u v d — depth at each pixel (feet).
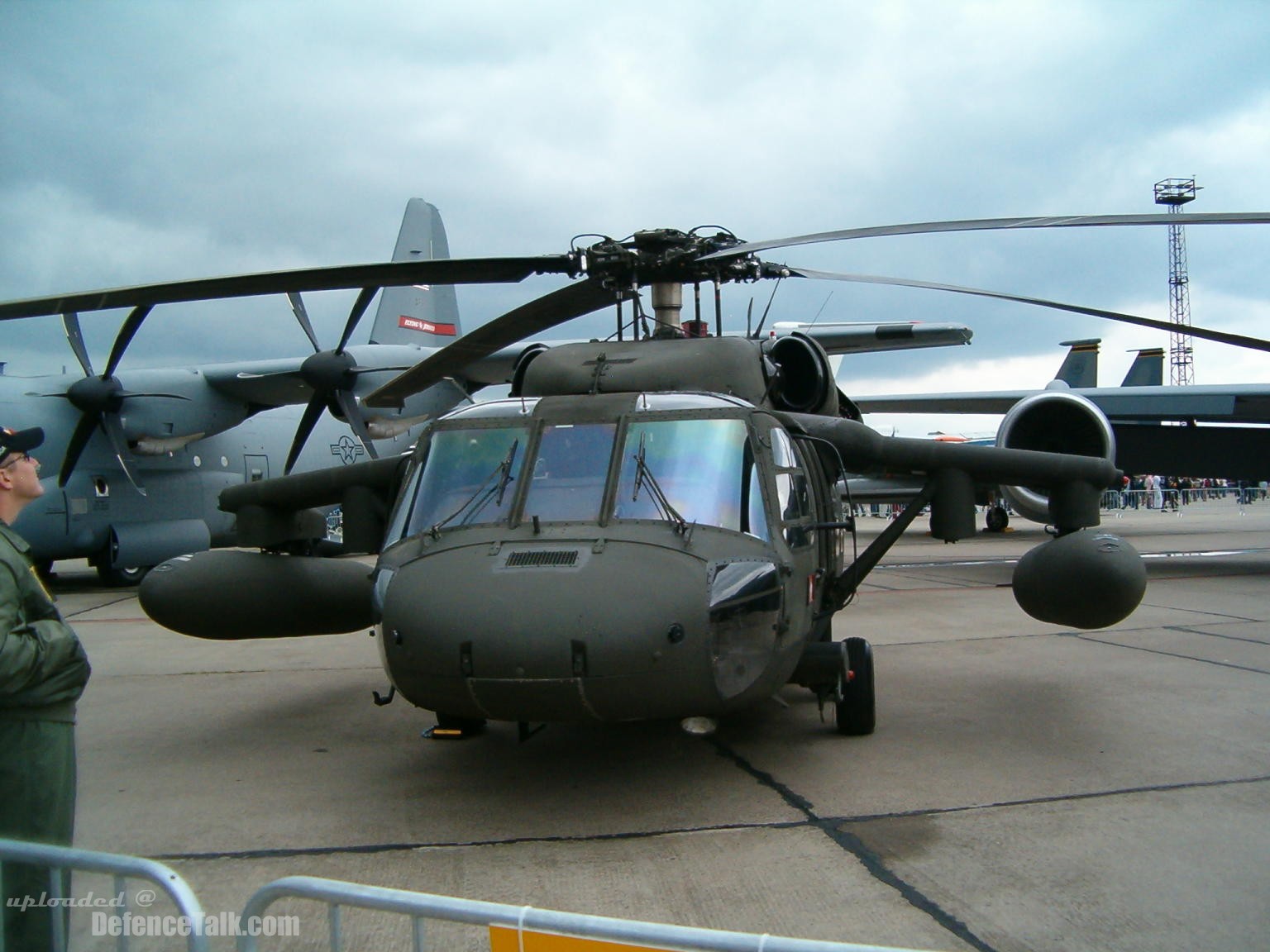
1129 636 29.86
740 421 17.25
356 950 10.92
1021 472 21.57
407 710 22.77
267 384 54.90
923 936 10.80
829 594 21.68
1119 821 14.20
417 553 15.84
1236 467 46.80
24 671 9.13
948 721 20.17
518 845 13.87
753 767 17.35
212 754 19.13
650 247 21.38
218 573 21.91
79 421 51.93
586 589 13.85
